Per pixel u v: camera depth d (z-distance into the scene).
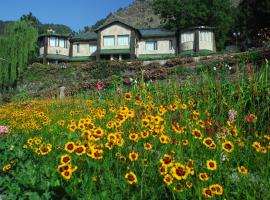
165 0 61.69
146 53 62.53
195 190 4.31
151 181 4.70
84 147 4.68
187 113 7.17
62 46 67.56
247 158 5.45
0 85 61.31
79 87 34.31
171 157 4.62
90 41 65.81
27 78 54.47
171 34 61.09
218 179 4.60
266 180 4.56
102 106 10.50
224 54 41.62
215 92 9.38
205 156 5.10
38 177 4.93
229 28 62.38
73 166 4.46
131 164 5.02
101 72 49.22
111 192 4.53
